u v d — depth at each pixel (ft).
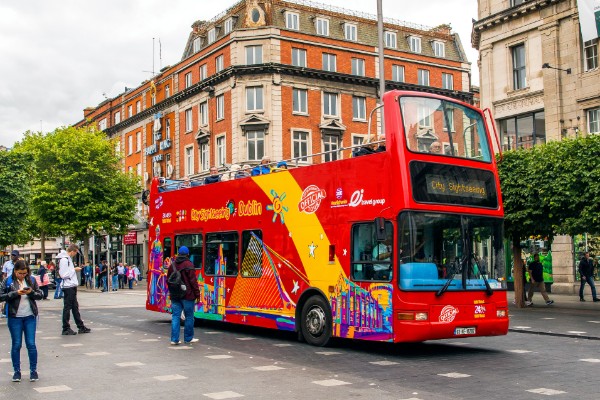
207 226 52.39
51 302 93.91
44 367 32.96
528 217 69.10
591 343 42.50
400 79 169.17
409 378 29.53
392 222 35.27
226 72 148.15
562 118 90.12
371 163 37.24
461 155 38.17
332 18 160.56
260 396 25.57
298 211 42.75
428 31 179.63
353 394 25.88
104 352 38.40
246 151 146.30
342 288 38.65
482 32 103.50
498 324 37.35
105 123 229.45
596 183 60.90
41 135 159.63
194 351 38.86
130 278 148.56
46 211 149.48
